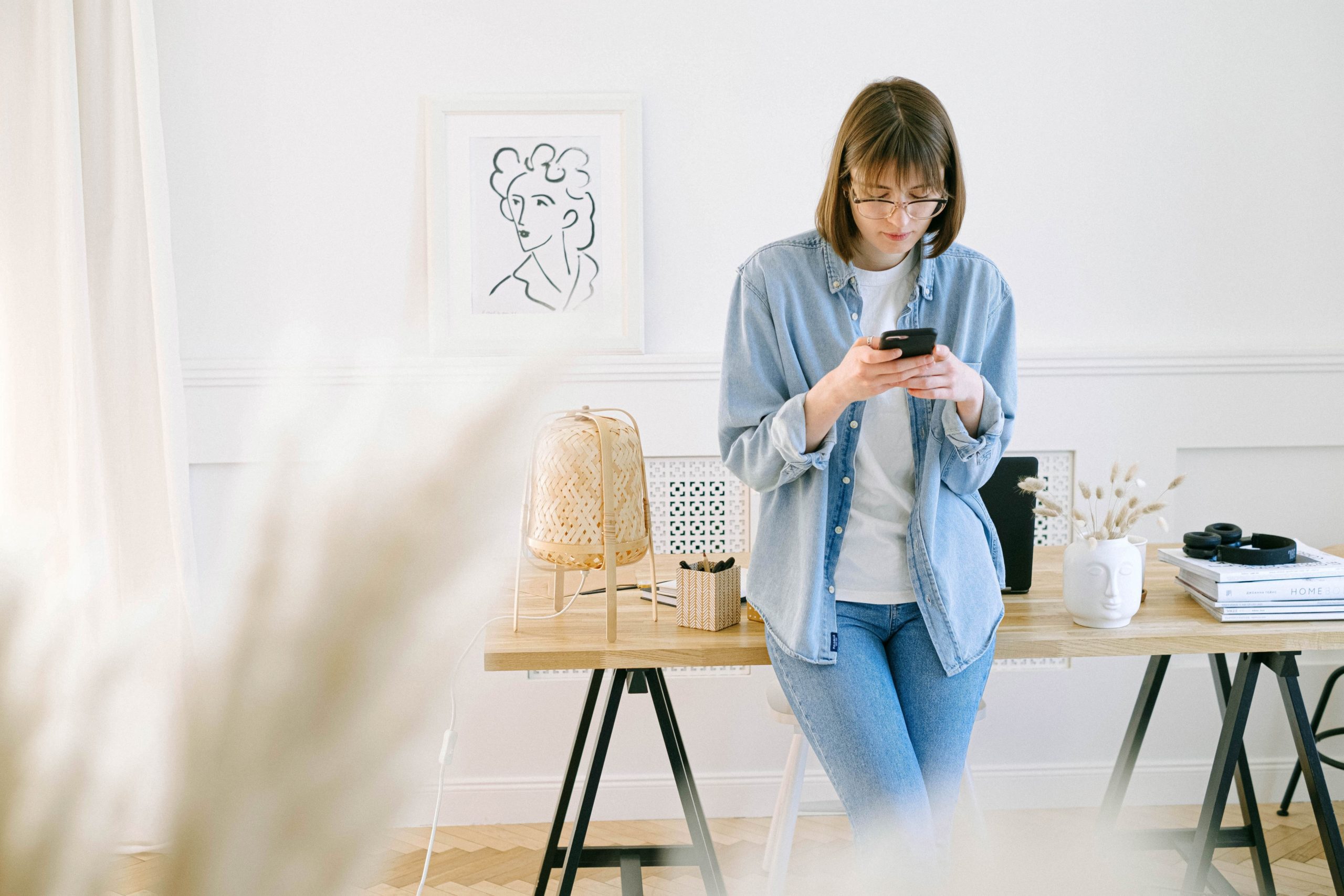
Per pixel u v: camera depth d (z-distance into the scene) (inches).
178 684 5.1
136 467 102.3
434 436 5.1
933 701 63.1
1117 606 71.5
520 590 86.2
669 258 113.8
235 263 112.0
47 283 97.1
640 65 112.2
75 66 98.1
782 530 67.4
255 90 111.1
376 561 5.0
